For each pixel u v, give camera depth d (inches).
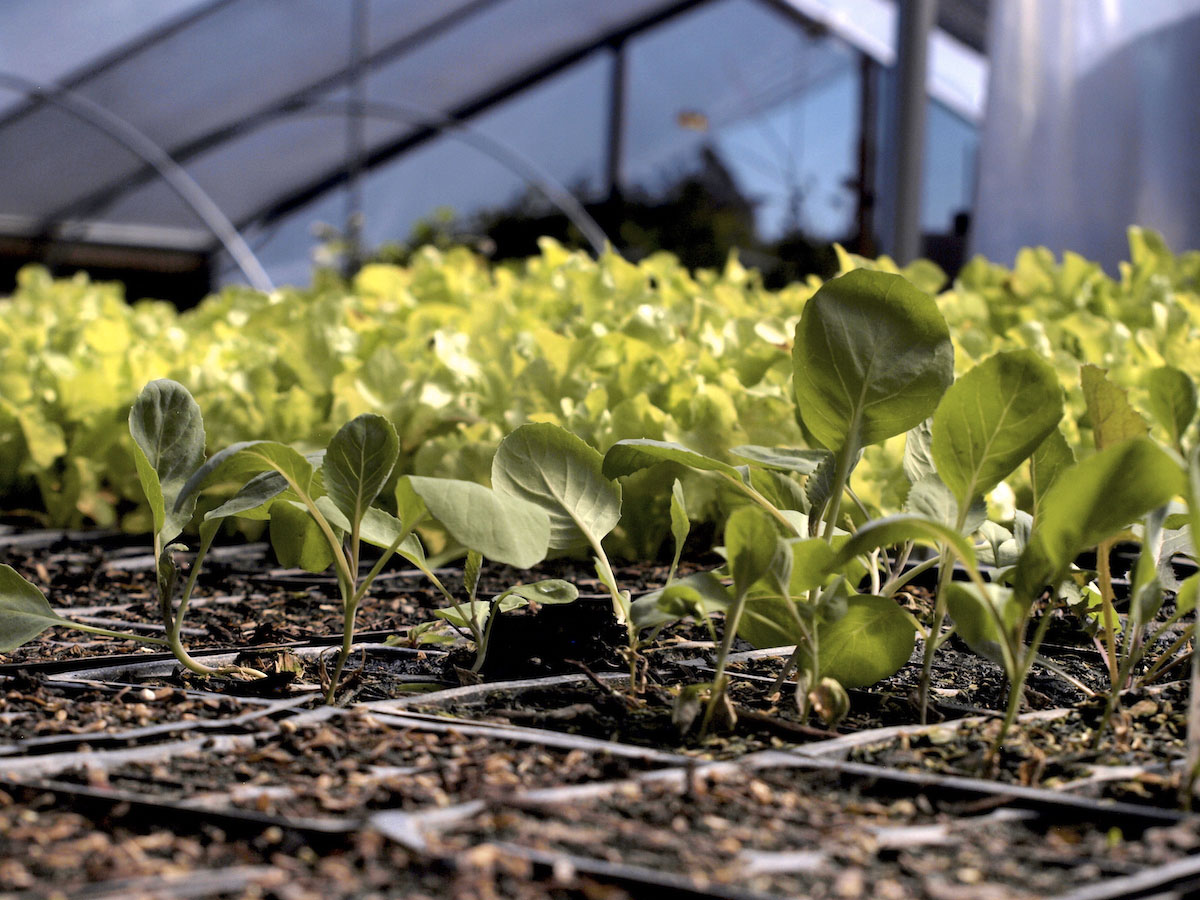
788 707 17.4
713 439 26.6
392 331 36.3
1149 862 12.5
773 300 40.0
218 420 31.8
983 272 43.4
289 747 15.3
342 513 17.8
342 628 22.2
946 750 15.6
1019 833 13.3
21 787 13.9
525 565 15.5
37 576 27.1
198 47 134.7
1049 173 69.2
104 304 47.8
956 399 16.5
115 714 16.5
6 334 40.5
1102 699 17.8
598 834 13.0
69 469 33.8
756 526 15.4
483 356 31.5
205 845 12.8
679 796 14.0
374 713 16.5
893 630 16.8
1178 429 16.0
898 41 70.2
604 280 35.7
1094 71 68.1
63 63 131.3
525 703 17.4
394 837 12.6
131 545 31.5
